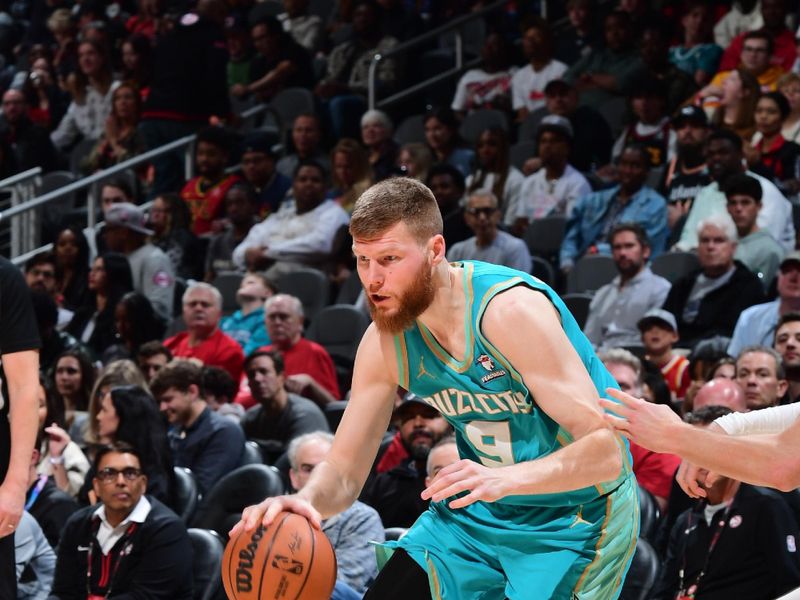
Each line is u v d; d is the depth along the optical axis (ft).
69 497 30.30
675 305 36.83
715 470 13.78
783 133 43.50
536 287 15.20
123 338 43.06
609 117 52.47
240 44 64.08
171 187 55.42
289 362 38.50
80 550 26.99
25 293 19.62
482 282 15.11
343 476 15.97
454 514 15.87
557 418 14.52
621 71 53.06
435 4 64.28
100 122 64.95
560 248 45.09
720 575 24.03
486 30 62.80
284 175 52.44
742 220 37.91
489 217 41.86
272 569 14.87
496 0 63.16
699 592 24.18
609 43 53.52
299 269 46.06
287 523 15.10
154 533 26.63
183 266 50.08
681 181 43.32
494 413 15.43
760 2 51.34
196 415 33.55
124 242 46.98
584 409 14.39
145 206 54.03
